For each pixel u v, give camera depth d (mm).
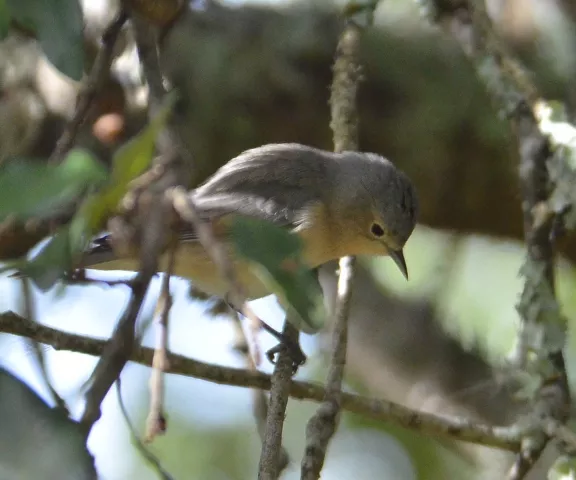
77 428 3227
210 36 10297
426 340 10961
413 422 6617
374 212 9289
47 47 4535
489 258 12391
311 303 3680
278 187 9164
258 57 10305
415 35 10570
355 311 11359
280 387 5969
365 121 10672
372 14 8688
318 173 9406
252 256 3623
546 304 6918
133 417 10688
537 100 7539
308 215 9062
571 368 10461
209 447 11148
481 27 8086
